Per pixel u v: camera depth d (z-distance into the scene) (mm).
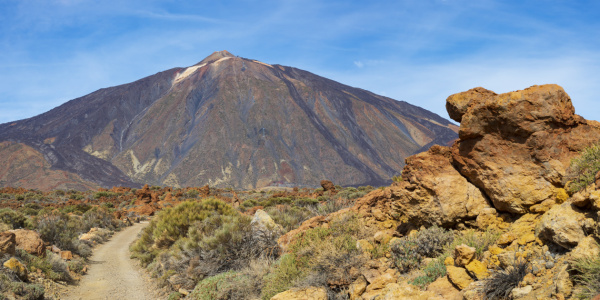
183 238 20500
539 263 5867
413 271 7688
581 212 5863
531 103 7324
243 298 11672
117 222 44719
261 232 15828
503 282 5820
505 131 7668
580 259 5129
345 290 8148
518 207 7434
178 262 17344
